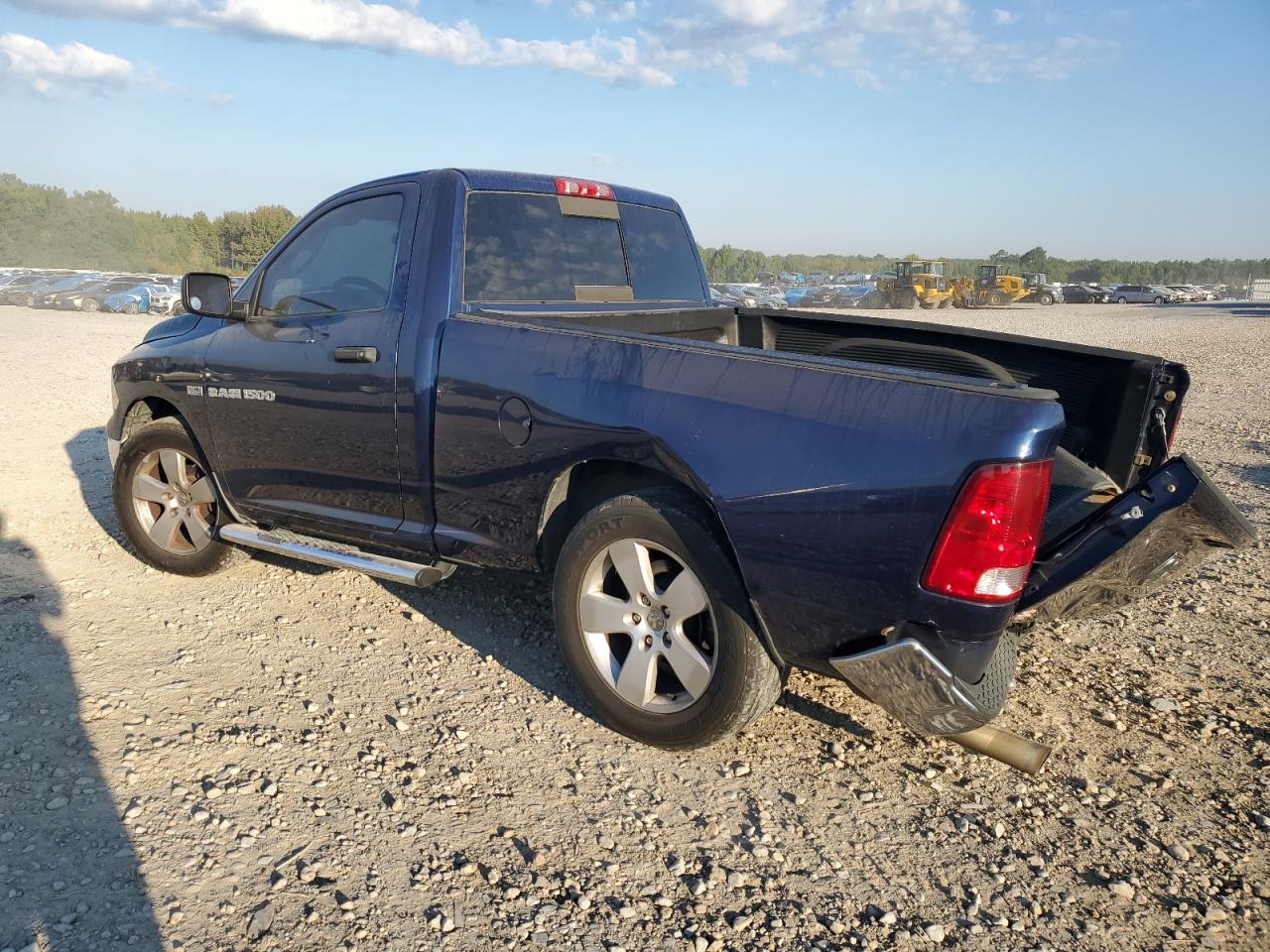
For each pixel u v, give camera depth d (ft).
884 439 8.70
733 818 9.59
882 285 158.40
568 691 12.19
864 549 8.80
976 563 8.30
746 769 10.50
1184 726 11.73
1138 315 147.74
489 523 11.79
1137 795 10.21
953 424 8.41
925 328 14.25
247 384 13.96
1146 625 15.01
